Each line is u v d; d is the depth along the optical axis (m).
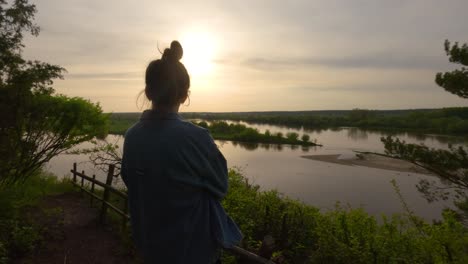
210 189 1.15
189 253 1.12
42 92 7.59
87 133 9.74
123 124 53.56
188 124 1.14
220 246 1.20
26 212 6.77
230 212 5.62
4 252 4.77
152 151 1.09
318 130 157.50
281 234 5.64
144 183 1.11
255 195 7.00
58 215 6.84
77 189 9.11
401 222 5.10
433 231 4.34
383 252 4.32
